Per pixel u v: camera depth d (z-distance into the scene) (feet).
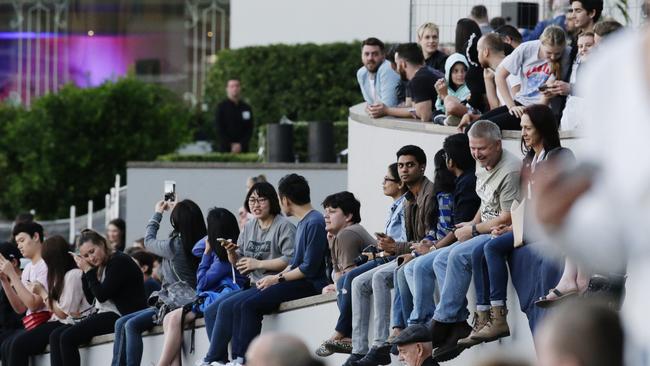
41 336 85.97
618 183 21.11
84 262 81.30
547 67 72.08
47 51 205.36
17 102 186.60
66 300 83.76
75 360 81.97
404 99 89.66
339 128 134.82
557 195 21.71
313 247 68.85
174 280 76.89
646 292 21.94
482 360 29.32
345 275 63.26
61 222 148.77
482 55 75.20
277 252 71.05
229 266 73.46
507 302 55.06
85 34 205.46
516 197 55.57
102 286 80.53
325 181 122.42
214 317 71.00
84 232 81.30
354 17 157.79
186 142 169.37
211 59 203.72
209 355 70.18
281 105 157.58
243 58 159.53
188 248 76.38
